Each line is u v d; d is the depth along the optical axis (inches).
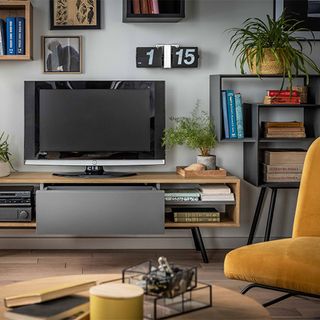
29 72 211.3
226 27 212.2
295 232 150.9
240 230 216.4
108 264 198.8
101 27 211.0
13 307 106.3
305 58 213.8
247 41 212.2
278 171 204.2
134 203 195.2
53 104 207.2
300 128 205.0
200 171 201.3
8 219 197.8
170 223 199.2
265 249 140.9
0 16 209.0
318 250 138.0
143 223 195.6
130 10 203.2
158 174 208.5
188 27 211.8
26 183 198.8
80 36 210.4
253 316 105.9
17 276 186.7
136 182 197.8
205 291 117.3
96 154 208.4
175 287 105.9
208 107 213.2
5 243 214.5
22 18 202.4
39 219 194.9
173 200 199.5
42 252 211.6
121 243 215.9
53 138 207.9
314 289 133.5
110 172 210.4
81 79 212.1
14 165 213.2
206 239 216.8
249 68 204.8
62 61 210.7
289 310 162.7
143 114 207.9
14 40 202.5
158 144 208.7
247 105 211.3
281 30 198.7
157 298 103.7
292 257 136.8
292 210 216.5
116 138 208.1
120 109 207.6
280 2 211.3
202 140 203.3
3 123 211.8
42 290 108.6
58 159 208.4
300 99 207.2
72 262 200.8
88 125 207.6
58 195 194.5
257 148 200.7
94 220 195.0
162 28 211.5
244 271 140.0
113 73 211.8
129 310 97.6
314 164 151.5
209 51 212.5
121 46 211.3
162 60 208.2
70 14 209.5
